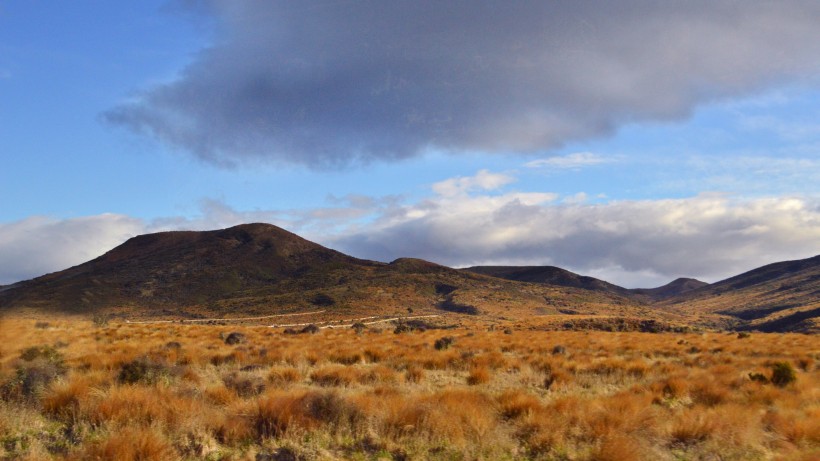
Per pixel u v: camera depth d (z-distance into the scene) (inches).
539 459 366.3
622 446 366.9
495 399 508.1
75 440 351.9
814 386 698.8
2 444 337.4
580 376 733.3
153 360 587.5
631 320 3319.4
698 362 985.5
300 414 399.5
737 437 420.2
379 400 457.7
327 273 6663.4
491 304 5556.1
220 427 382.0
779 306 6663.4
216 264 6294.3
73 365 613.6
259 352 917.8
